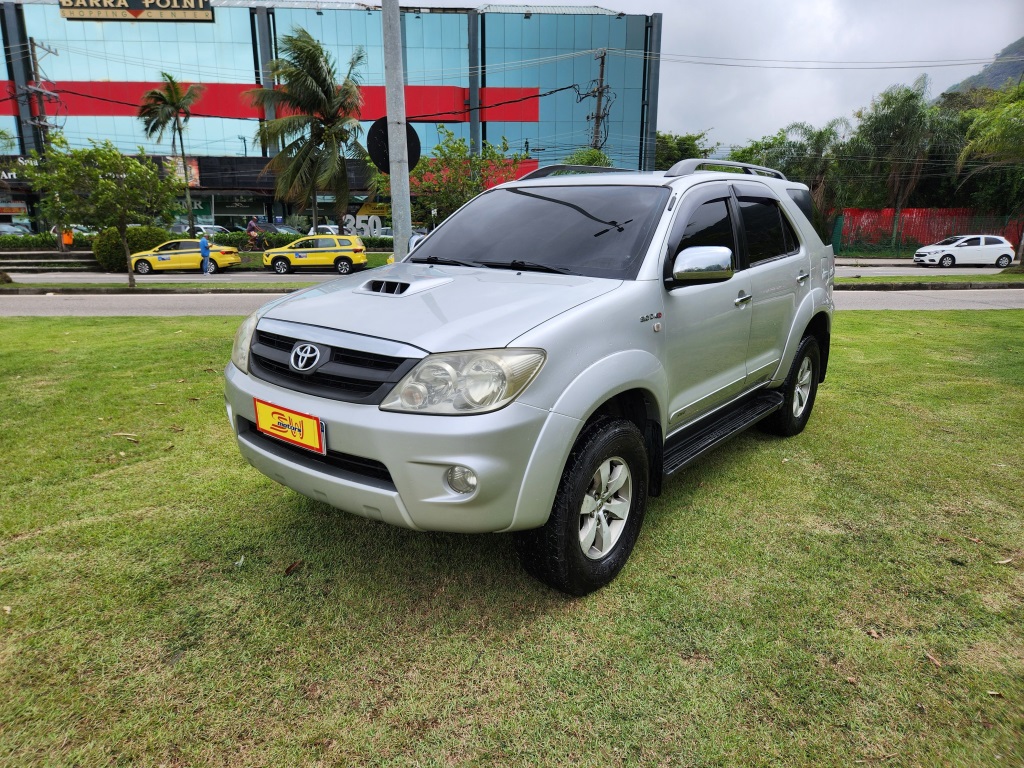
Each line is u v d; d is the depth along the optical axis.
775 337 3.84
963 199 33.88
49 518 3.10
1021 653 2.22
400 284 2.67
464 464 2.02
